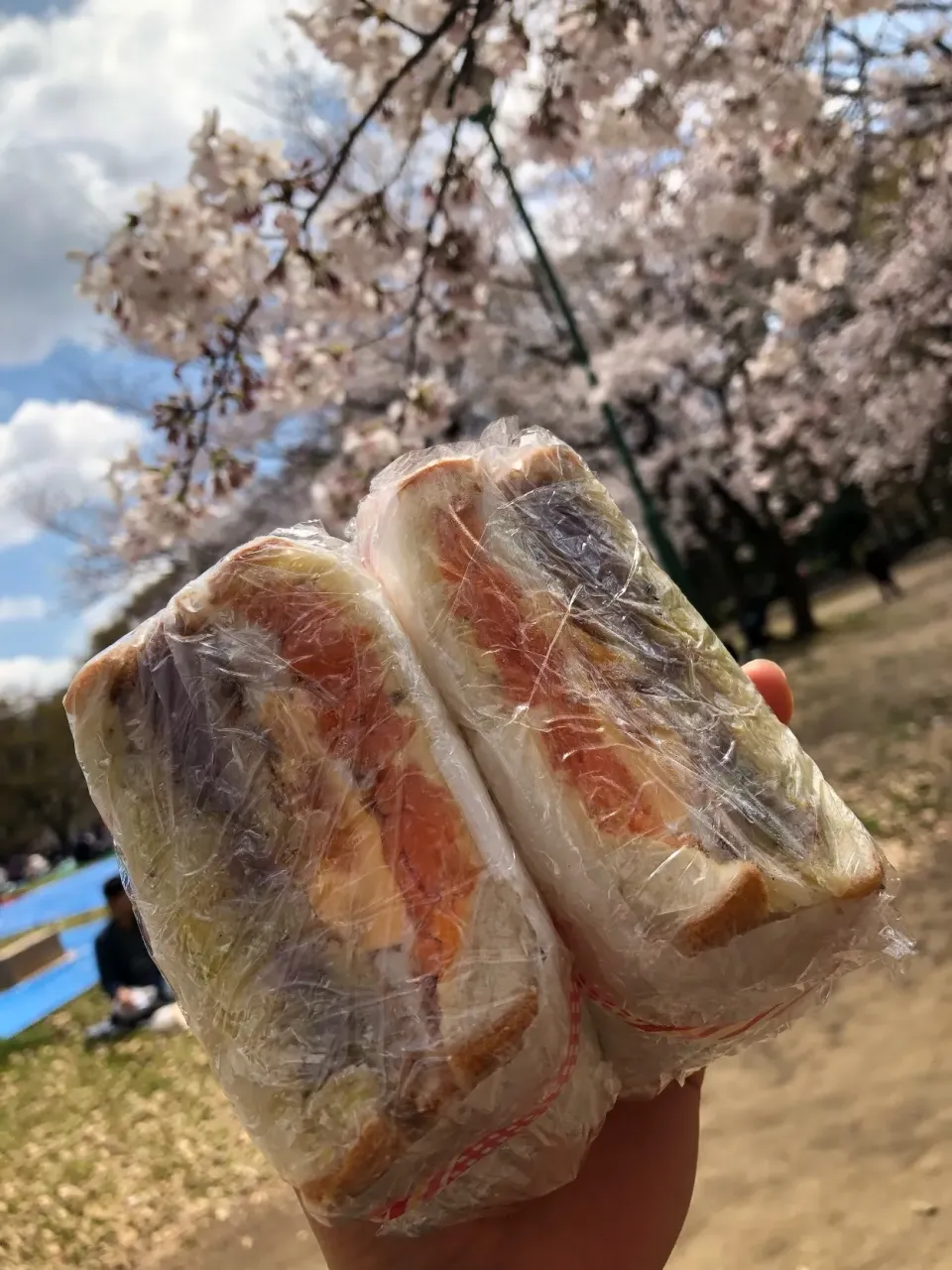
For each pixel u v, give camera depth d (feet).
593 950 0.66
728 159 3.33
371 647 0.69
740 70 2.57
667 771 0.69
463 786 0.66
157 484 2.90
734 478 8.43
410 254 3.05
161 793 0.68
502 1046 0.59
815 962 0.67
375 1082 0.60
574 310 7.17
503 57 2.40
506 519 0.75
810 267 3.99
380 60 2.47
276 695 0.68
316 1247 1.87
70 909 8.68
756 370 5.11
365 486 3.25
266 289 2.48
